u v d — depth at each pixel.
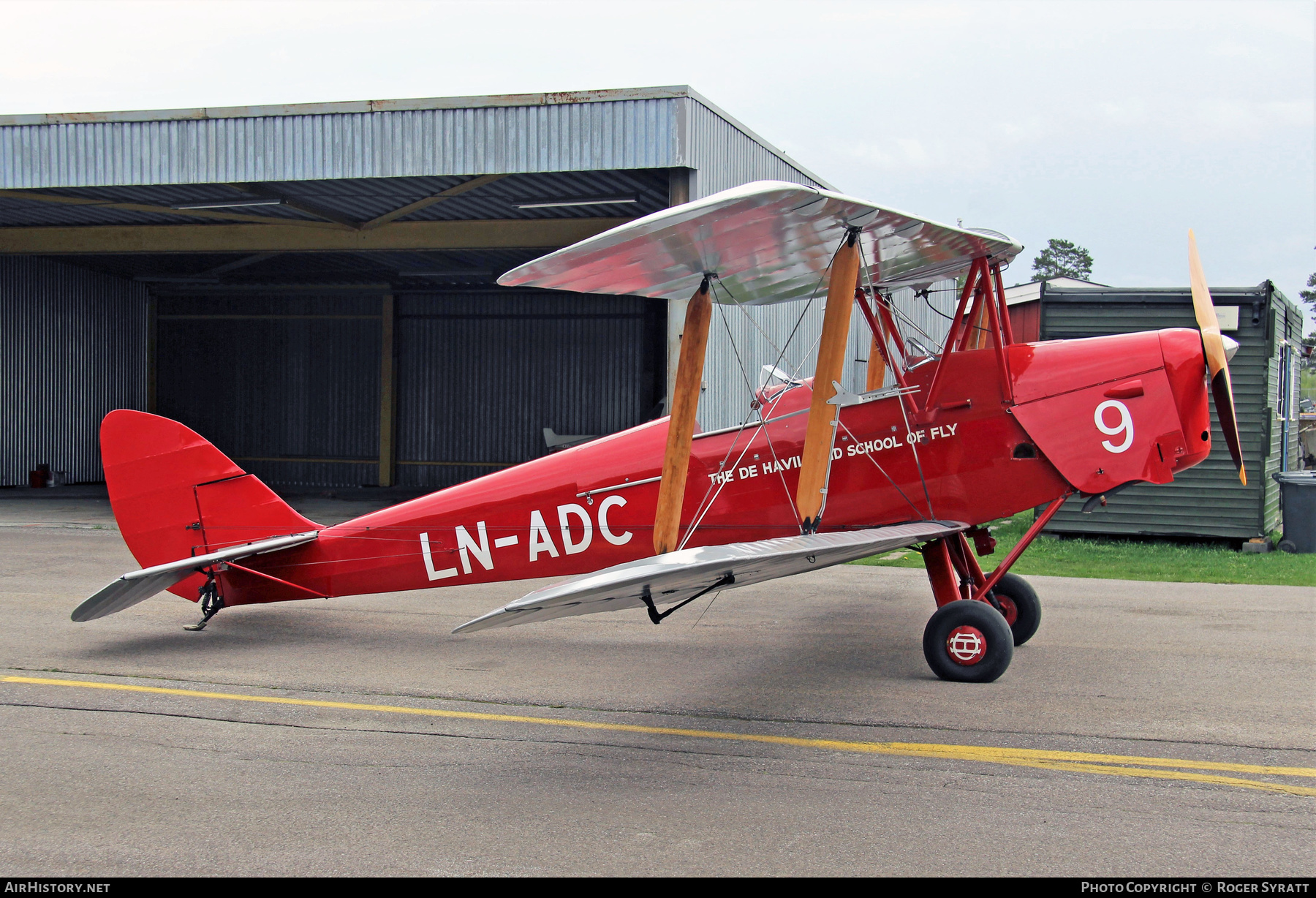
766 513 5.84
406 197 14.03
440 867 3.05
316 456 22.08
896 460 5.63
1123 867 3.00
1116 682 5.16
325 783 3.81
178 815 3.49
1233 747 4.10
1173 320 10.94
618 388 20.44
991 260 5.79
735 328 13.04
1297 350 14.41
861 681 5.28
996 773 3.82
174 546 6.83
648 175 12.42
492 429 21.16
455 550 6.38
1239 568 9.29
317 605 7.75
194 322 22.81
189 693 5.16
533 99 11.63
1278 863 3.02
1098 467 5.34
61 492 18.83
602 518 6.11
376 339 21.69
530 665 5.76
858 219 4.76
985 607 5.16
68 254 16.81
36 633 6.72
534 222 15.24
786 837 3.25
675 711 4.77
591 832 3.31
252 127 12.57
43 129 13.23
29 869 3.07
